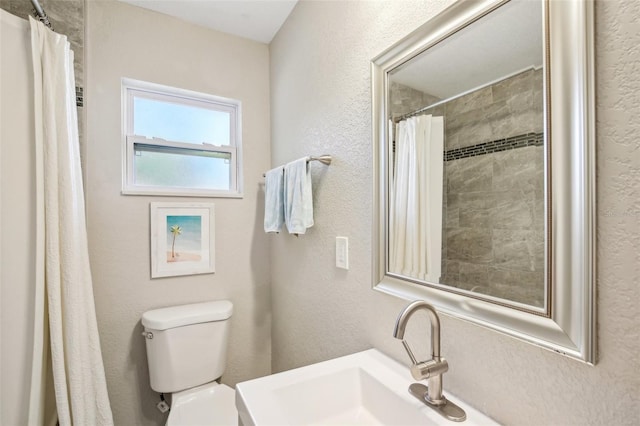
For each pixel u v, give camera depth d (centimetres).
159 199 166
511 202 61
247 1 158
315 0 139
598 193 48
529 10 58
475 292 68
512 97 60
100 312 152
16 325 104
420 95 83
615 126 46
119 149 156
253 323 192
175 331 149
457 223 73
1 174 100
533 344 56
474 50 69
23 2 131
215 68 182
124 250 157
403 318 67
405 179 88
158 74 166
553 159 53
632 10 44
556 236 52
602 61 47
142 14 162
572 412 51
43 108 112
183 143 178
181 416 129
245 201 190
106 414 129
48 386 122
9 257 102
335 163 123
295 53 160
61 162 117
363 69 106
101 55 152
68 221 118
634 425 44
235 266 187
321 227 134
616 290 46
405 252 88
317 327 138
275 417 67
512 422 61
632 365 45
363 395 86
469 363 69
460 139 72
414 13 85
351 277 114
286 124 172
